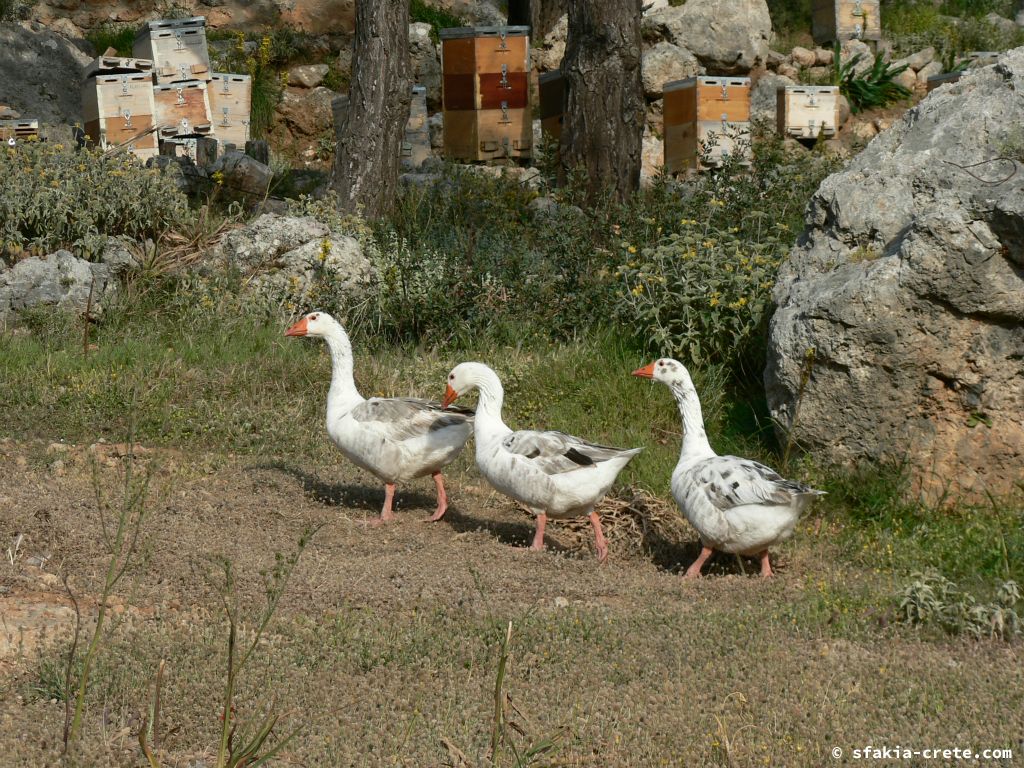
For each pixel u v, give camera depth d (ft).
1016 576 22.20
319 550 23.13
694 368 35.06
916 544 24.73
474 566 22.56
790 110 64.80
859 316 27.12
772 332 29.40
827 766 14.10
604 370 35.68
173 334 40.42
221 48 79.36
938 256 26.71
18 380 35.01
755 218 41.37
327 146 73.41
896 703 16.05
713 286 35.29
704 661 17.51
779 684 16.56
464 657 17.22
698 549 25.68
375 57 49.14
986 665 17.76
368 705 15.43
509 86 61.11
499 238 44.24
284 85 76.18
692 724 15.16
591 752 14.37
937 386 27.58
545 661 17.28
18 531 22.25
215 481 28.12
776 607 20.34
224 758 12.92
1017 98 29.94
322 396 35.81
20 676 15.89
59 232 43.21
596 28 49.29
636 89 50.19
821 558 24.66
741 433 32.40
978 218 26.86
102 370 36.24
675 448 31.91
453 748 13.66
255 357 38.19
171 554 21.53
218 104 63.31
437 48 78.79
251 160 51.21
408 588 20.59
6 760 13.26
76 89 72.43
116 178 44.93
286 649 16.90
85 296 41.16
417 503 28.40
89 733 14.25
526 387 35.55
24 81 70.38
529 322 39.81
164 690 15.47
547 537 26.20
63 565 20.62
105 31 81.15
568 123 50.52
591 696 16.02
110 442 31.19
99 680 15.58
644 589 21.48
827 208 31.37
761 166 44.37
